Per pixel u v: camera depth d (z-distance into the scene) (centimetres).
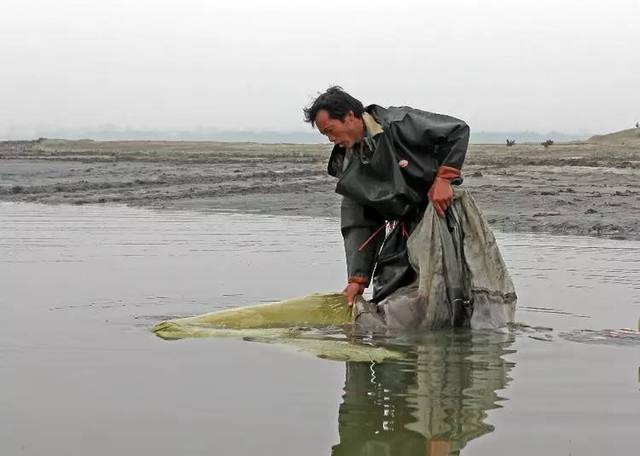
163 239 1198
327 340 563
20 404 405
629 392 429
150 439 356
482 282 620
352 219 644
